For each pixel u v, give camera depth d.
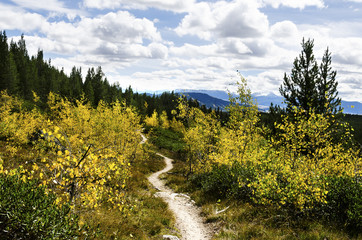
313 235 7.20
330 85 13.91
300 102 14.73
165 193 15.13
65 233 4.34
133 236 7.12
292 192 8.42
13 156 13.49
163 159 36.94
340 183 8.47
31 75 93.69
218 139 16.77
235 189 11.76
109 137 18.17
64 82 108.69
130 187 13.62
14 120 18.11
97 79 110.94
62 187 5.05
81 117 19.34
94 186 5.26
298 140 10.27
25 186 4.52
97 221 6.81
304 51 15.27
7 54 82.69
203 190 14.70
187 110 17.73
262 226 8.27
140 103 110.12
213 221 9.98
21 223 3.91
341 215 8.12
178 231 8.98
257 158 11.12
